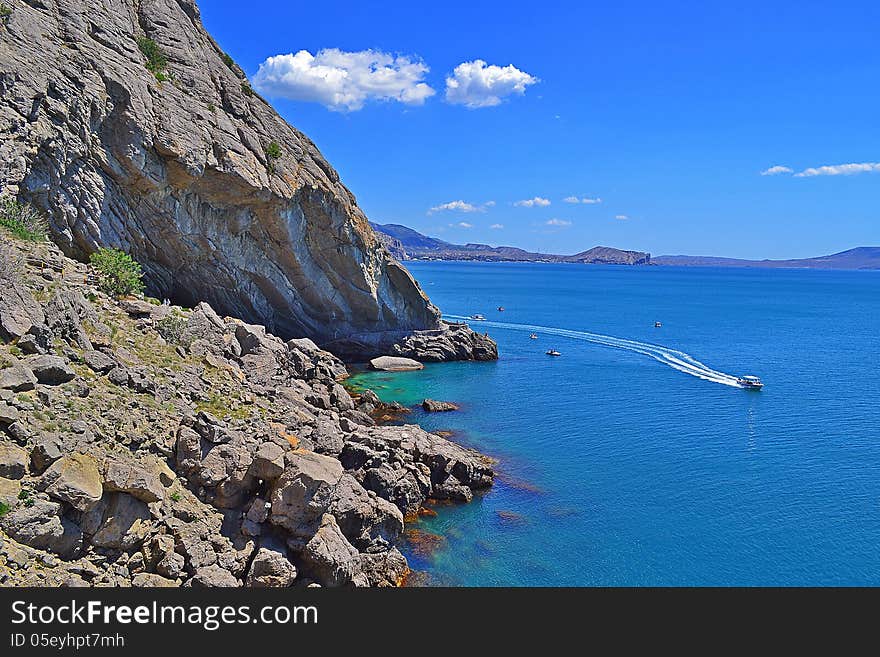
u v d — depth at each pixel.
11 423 20.42
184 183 51.25
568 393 63.62
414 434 39.81
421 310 82.69
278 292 66.69
